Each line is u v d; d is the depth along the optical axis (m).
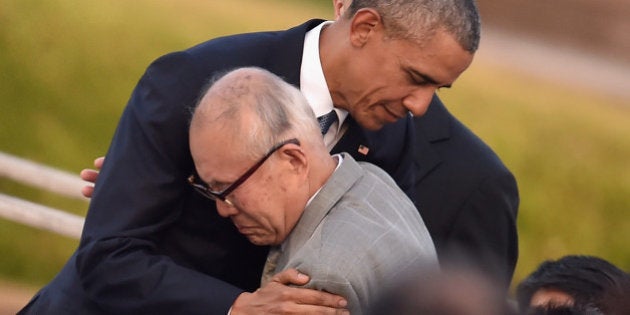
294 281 9.23
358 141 11.05
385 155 11.30
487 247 13.94
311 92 10.66
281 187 9.45
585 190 31.77
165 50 32.25
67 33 31.80
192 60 10.44
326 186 9.56
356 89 10.47
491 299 6.23
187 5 34.88
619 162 33.34
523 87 38.47
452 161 13.99
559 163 32.59
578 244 30.39
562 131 34.34
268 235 9.62
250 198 9.45
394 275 9.28
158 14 33.62
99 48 31.70
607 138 34.47
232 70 10.04
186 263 10.50
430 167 13.92
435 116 14.16
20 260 27.31
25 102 30.12
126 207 10.12
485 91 35.94
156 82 10.37
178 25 33.44
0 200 19.06
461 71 10.27
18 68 30.62
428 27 10.05
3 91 30.20
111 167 10.28
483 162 14.10
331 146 10.95
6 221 27.48
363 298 9.20
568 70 51.75
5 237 27.42
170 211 10.32
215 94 9.54
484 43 54.44
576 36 58.53
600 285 9.10
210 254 10.52
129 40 32.19
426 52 10.10
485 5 59.88
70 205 27.62
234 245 10.57
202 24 33.94
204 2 35.94
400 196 10.05
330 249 9.24
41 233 27.70
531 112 35.03
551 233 30.44
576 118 35.66
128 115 10.45
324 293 9.16
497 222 14.02
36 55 31.05
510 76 41.00
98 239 10.07
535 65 51.56
